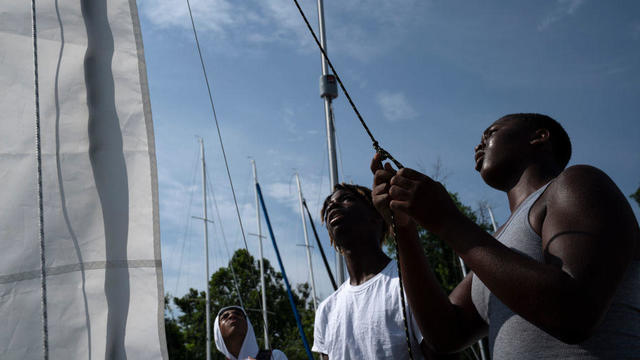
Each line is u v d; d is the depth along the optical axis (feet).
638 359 4.01
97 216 5.57
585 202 4.08
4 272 5.13
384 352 8.33
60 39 5.96
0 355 4.91
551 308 3.68
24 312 5.09
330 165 30.91
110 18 6.23
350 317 9.07
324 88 32.04
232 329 15.64
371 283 9.12
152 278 5.57
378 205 5.09
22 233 5.29
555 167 5.48
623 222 3.97
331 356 9.12
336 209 9.84
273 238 32.68
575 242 3.92
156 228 5.73
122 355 5.26
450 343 5.59
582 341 3.82
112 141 5.84
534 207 4.82
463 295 5.83
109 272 5.45
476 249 4.05
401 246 5.31
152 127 6.04
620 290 4.22
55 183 5.51
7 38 5.75
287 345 128.77
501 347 4.63
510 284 3.84
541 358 4.27
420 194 4.25
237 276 143.33
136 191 5.77
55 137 5.65
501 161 5.59
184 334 135.44
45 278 5.15
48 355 5.01
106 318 5.31
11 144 5.48
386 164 5.13
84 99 5.88
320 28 34.60
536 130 5.62
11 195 5.35
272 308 140.46
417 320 5.66
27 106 5.65
